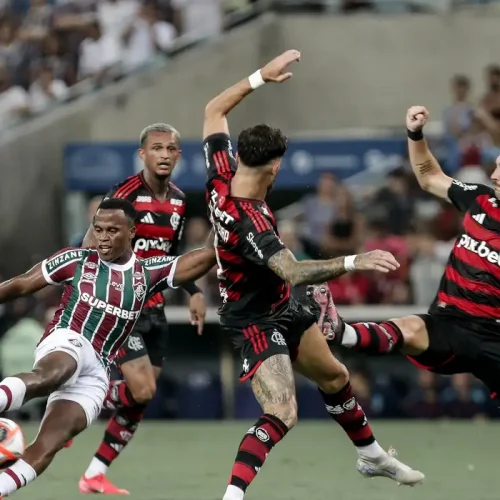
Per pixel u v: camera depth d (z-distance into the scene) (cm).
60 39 5634
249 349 2239
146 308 2861
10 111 5462
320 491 2758
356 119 5247
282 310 2259
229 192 2188
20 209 5006
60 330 2214
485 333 2436
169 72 5147
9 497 2708
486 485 2855
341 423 2456
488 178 4697
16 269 4994
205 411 4488
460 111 4875
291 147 4634
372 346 2417
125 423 2814
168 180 2861
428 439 3803
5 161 5009
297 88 5231
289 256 2092
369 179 4706
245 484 2138
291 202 4756
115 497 2706
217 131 2303
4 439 2038
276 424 2169
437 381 4425
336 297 4419
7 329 4375
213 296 4456
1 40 5678
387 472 2522
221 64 5191
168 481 2973
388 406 4438
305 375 2400
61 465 3300
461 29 5284
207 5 5581
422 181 2561
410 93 5259
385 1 5316
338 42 5253
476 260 2430
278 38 5241
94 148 4672
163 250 2842
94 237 2345
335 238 4556
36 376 2092
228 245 2188
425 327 2470
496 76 4944
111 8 5641
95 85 5191
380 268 1983
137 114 5112
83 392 2198
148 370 2812
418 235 4622
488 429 4059
